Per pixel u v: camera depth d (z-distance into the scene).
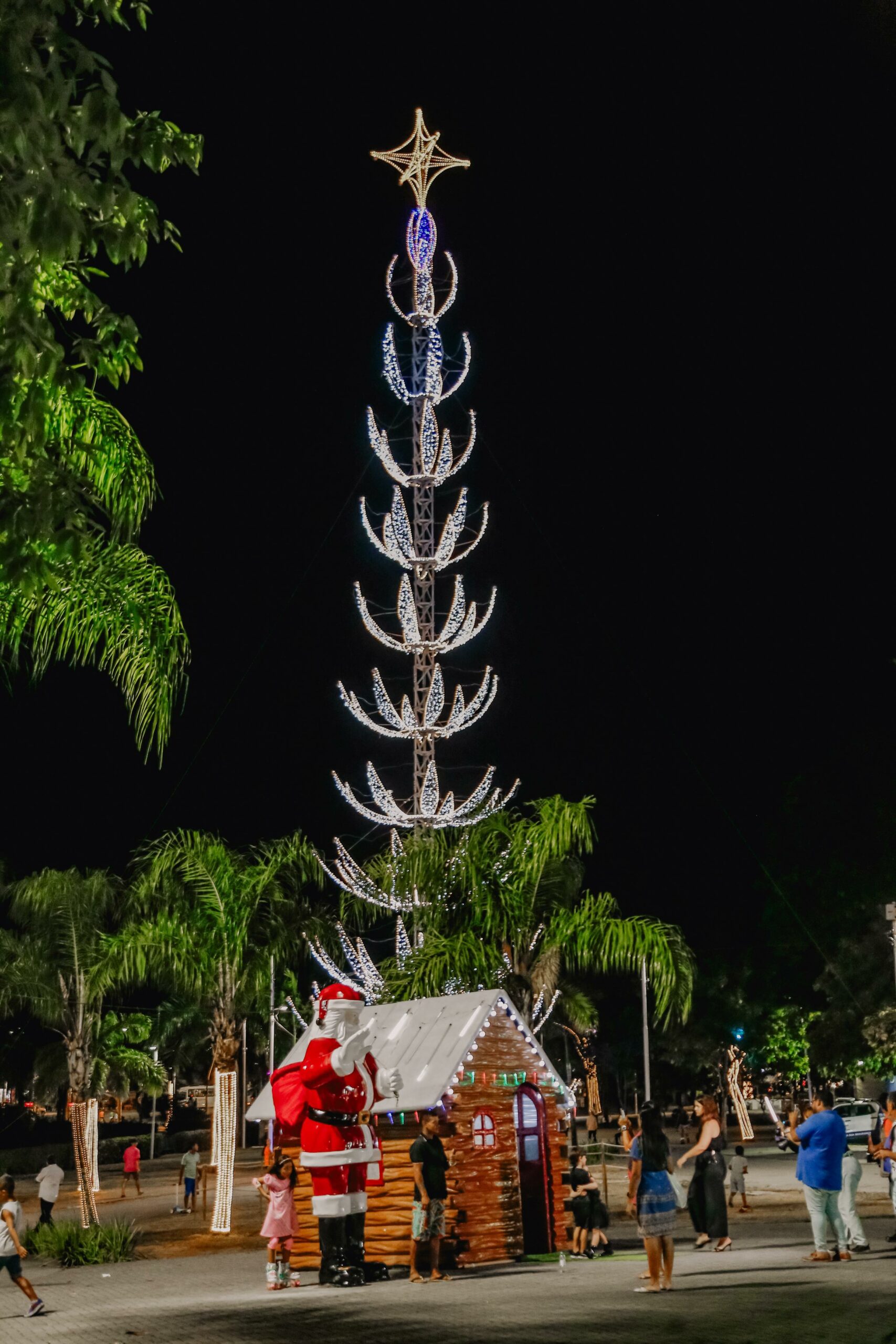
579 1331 10.33
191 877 29.11
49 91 8.20
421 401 40.75
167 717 14.80
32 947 40.97
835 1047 49.19
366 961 31.61
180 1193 38.00
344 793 37.69
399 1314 12.34
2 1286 19.95
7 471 9.23
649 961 27.52
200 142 8.78
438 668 39.22
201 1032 71.62
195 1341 11.23
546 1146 19.27
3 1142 60.78
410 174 41.94
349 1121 15.13
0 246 8.35
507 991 27.72
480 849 27.75
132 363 9.38
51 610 14.73
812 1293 12.04
